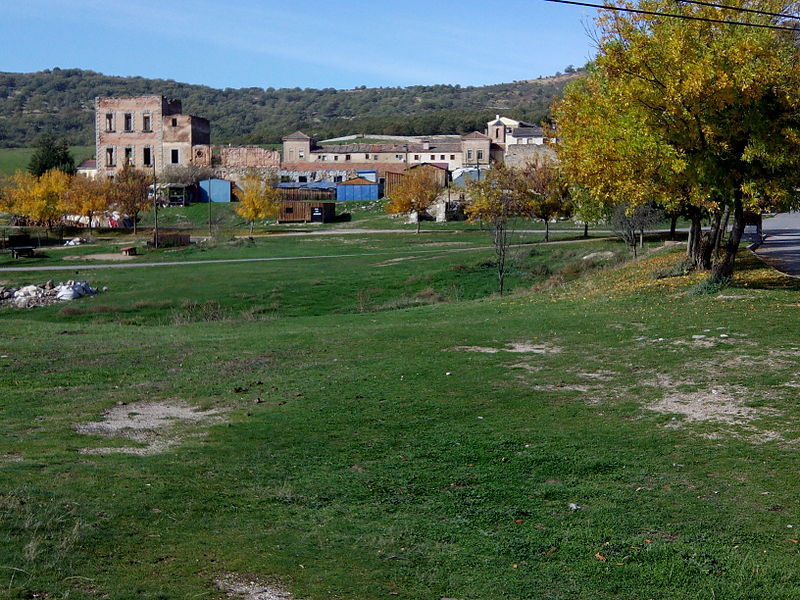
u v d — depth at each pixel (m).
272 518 9.52
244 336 23.25
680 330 18.98
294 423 13.84
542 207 59.22
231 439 12.92
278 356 19.77
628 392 14.98
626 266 34.25
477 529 9.49
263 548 8.51
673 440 12.38
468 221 75.00
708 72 20.42
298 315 37.84
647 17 22.20
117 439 12.73
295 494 10.45
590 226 73.62
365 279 47.34
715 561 8.56
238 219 98.88
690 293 23.39
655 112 22.12
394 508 10.15
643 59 21.78
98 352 20.72
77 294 43.97
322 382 16.83
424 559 8.58
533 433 13.04
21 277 51.59
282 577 7.82
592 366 16.86
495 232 45.12
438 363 17.86
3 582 6.87
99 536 8.27
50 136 134.25
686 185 23.31
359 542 8.95
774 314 19.73
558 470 11.47
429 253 58.31
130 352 20.70
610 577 8.23
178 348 21.19
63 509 8.83
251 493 10.36
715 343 17.55
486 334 20.84
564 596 7.82
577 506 10.18
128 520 8.83
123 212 89.56
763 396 13.98
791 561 8.52
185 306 40.47
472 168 118.00
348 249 65.75
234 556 8.20
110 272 53.53
